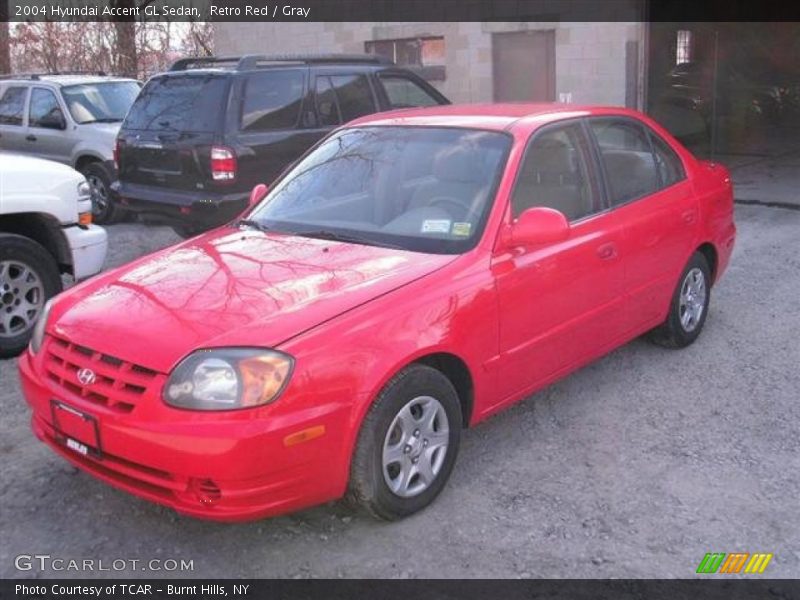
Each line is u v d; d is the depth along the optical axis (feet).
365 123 17.34
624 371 18.22
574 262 15.07
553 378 15.28
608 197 16.51
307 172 16.89
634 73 43.39
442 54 49.52
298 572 11.51
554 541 12.09
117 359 11.53
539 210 13.83
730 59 60.95
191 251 14.75
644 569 11.43
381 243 14.20
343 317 11.76
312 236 14.85
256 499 10.94
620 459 14.43
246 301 12.13
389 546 12.03
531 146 15.11
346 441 11.50
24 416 16.49
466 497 13.28
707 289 19.93
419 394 12.38
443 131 15.90
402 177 15.39
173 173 27.43
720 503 12.97
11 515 12.91
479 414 13.76
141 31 73.61
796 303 22.72
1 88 40.98
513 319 13.91
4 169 20.25
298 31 54.80
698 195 19.03
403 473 12.43
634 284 16.88
